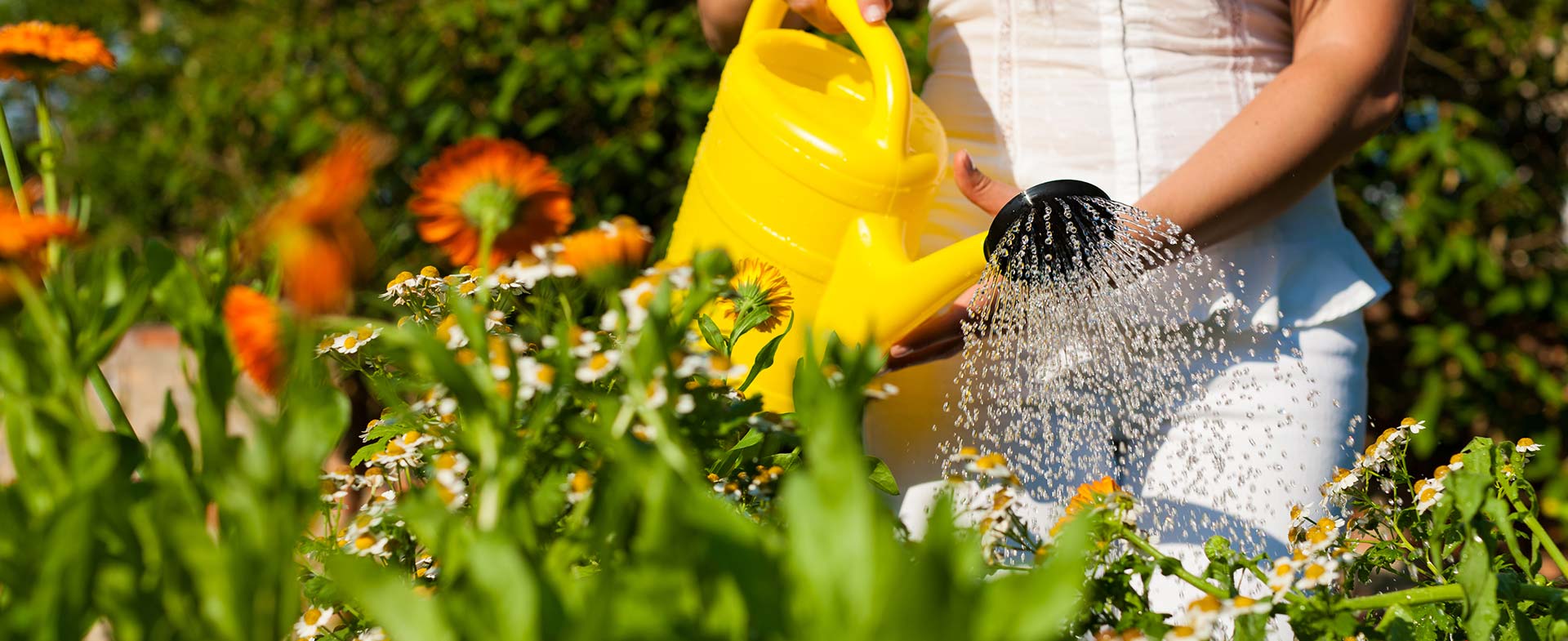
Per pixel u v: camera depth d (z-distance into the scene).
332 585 0.82
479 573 0.42
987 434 1.41
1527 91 3.09
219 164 3.63
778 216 1.31
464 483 0.81
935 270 1.25
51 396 0.61
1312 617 0.81
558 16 2.74
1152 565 0.84
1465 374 2.93
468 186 0.69
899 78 1.30
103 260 0.65
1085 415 1.37
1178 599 1.35
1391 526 1.06
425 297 1.04
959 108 1.51
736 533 0.42
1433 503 0.97
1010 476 0.92
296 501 0.51
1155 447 1.41
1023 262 1.18
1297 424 1.37
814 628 0.39
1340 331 1.42
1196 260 1.33
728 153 1.36
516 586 0.42
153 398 3.06
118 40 5.33
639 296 0.77
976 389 1.43
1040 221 1.17
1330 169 1.30
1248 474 1.37
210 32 3.70
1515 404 2.90
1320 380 1.39
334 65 3.08
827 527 0.40
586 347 0.75
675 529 0.46
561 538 0.69
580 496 0.70
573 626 0.41
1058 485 1.39
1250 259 1.38
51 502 0.57
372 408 2.53
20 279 0.62
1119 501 0.88
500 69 2.90
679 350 0.73
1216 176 1.25
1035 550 0.90
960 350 1.37
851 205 1.29
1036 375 1.30
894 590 0.38
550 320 0.96
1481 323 3.02
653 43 2.76
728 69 1.40
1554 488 2.62
